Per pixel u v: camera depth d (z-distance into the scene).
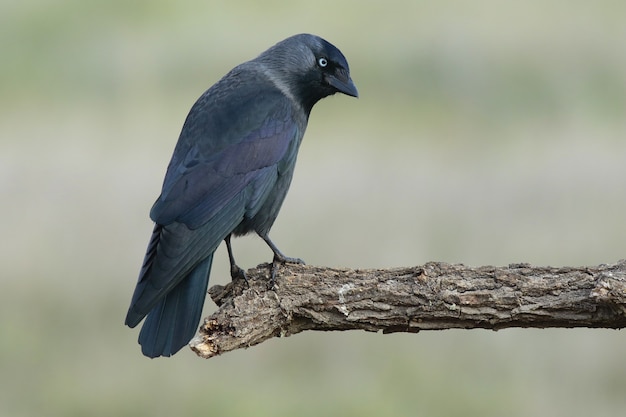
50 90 21.61
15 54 23.61
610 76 22.09
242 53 23.91
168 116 19.59
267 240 9.70
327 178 15.59
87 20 25.33
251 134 9.53
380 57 22.86
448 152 17.39
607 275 7.51
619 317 7.62
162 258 8.62
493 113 20.75
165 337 8.49
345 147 17.75
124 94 21.11
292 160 9.83
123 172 16.03
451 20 25.17
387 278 7.96
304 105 10.28
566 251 14.11
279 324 8.06
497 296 7.75
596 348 12.36
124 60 22.78
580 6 25.62
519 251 14.37
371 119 20.05
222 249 13.59
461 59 22.36
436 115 20.62
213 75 22.56
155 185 15.73
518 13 25.48
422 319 7.91
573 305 7.66
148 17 26.64
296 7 27.03
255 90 9.83
